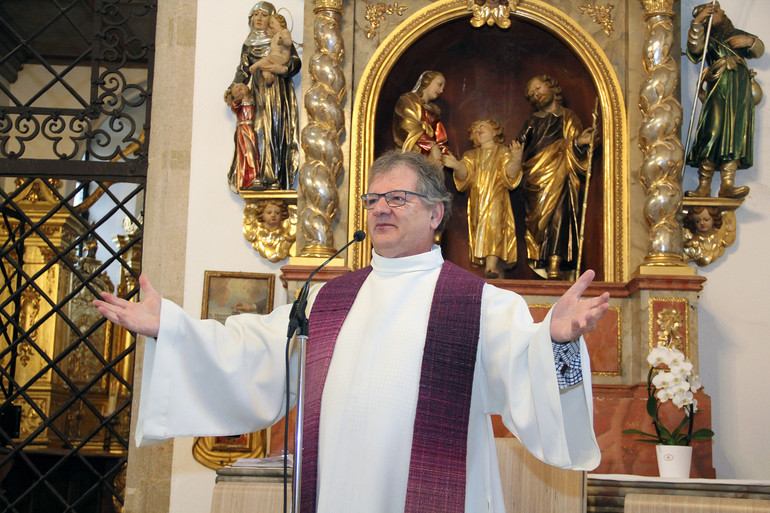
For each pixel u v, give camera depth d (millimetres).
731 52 5672
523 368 2582
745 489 3672
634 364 5219
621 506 3803
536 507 3379
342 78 5629
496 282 5391
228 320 3002
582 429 2512
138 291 6039
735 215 5625
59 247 8906
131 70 8969
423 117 5910
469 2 5871
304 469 2697
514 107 6168
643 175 5418
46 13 8484
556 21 5832
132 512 5559
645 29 5691
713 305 5531
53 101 9000
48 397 8578
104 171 6340
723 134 5484
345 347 2812
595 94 5867
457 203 6004
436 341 2750
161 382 2766
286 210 5734
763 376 5430
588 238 5781
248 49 5840
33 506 7332
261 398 2898
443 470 2611
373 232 2922
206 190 5871
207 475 5477
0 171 6383
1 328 6391
